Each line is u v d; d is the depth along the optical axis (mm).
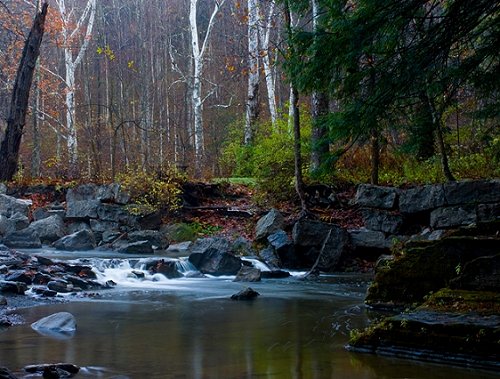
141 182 17406
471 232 7949
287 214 15391
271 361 5484
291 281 11750
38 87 28250
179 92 46344
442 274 7883
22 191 18672
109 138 28312
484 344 5324
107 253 14539
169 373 5035
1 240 15375
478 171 13812
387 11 6316
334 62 6879
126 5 49750
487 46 6871
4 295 8867
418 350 5609
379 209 13328
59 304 8625
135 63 46312
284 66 7527
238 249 14188
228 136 33062
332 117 7297
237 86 43406
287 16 13391
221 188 18625
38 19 19594
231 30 46344
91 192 17562
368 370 5164
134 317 7754
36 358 5484
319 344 6215
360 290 10531
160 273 11961
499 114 8148
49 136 38594
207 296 9727
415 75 6613
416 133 8094
